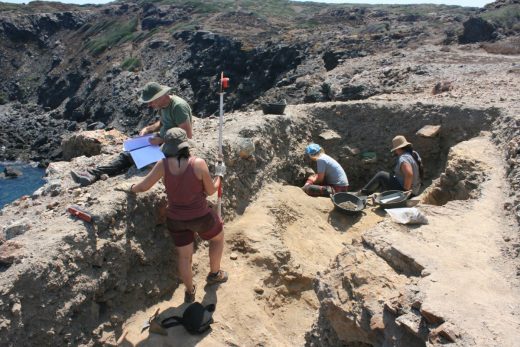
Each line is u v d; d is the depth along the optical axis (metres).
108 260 4.70
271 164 8.33
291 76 28.42
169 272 5.38
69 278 4.28
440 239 4.82
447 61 19.47
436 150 9.32
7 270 3.98
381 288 4.24
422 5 54.12
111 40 54.56
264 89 31.73
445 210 5.64
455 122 9.20
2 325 3.73
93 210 4.79
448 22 35.00
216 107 34.31
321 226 7.35
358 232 7.35
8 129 37.47
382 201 7.73
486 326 3.41
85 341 4.34
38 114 45.50
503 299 3.80
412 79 15.73
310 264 6.41
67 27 62.91
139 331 4.72
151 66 44.78
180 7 59.22
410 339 3.68
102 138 8.70
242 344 4.85
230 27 46.09
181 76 39.66
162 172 4.58
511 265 4.35
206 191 4.68
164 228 5.47
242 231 6.30
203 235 4.99
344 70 21.98
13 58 58.50
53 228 4.54
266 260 5.89
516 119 7.76
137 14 60.97
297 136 9.52
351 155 9.80
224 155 6.91
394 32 30.81
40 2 69.44
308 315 5.75
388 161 9.68
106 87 44.00
